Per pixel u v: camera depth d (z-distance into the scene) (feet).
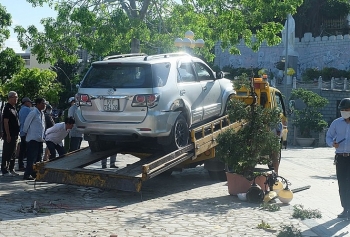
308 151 106.83
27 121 45.11
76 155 42.50
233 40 78.64
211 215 32.96
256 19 76.64
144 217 31.83
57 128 46.96
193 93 43.19
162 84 39.78
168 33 79.10
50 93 126.82
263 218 32.55
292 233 27.53
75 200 36.96
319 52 209.15
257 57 212.23
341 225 31.32
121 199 37.93
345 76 189.37
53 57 81.20
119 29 71.46
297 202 38.91
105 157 42.52
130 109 38.83
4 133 47.19
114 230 28.27
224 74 47.60
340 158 33.55
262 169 41.19
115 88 39.17
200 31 78.64
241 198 38.19
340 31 219.82
